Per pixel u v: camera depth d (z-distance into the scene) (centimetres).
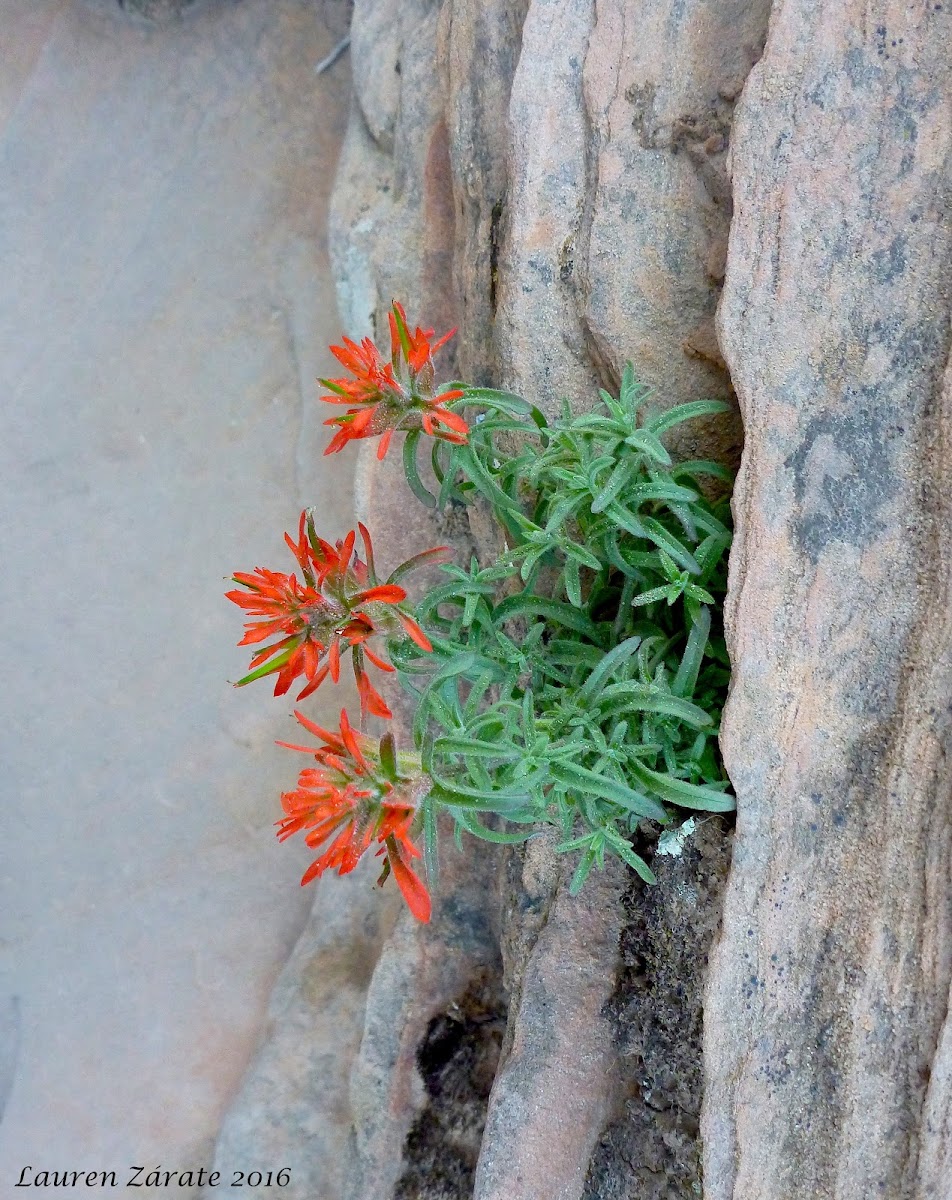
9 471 136
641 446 85
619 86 90
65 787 132
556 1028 92
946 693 81
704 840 88
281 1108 111
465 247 99
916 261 83
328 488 131
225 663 131
